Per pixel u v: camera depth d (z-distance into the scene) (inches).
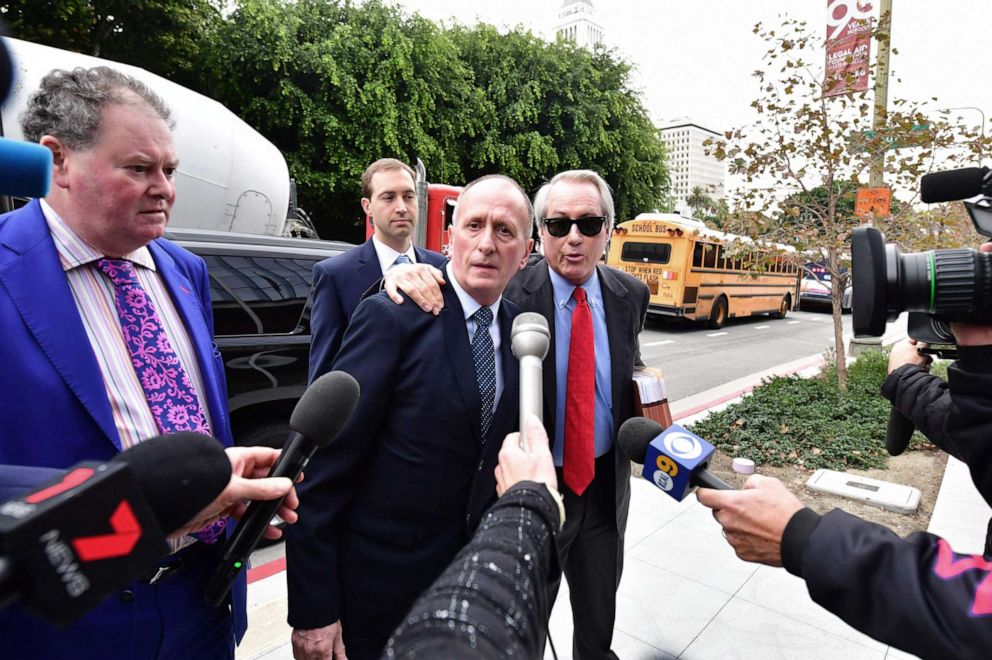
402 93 644.1
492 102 733.3
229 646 57.6
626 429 51.5
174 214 219.9
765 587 117.0
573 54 814.5
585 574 82.5
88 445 44.9
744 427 225.3
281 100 581.3
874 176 255.6
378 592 58.1
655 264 603.8
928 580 31.1
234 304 129.3
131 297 50.4
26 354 42.6
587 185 79.0
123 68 197.6
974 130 227.3
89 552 17.7
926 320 41.1
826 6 245.4
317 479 56.7
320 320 105.7
